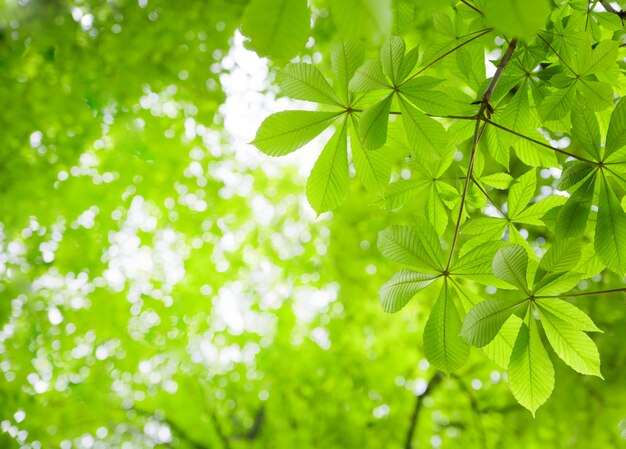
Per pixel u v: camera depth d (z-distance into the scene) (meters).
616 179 1.31
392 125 1.40
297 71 1.21
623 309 4.64
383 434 6.24
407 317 6.20
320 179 1.28
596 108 1.48
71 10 4.45
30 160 4.99
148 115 5.29
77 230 5.66
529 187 1.58
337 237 6.31
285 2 0.55
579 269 1.49
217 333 7.02
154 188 5.76
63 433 6.09
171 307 6.52
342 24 0.49
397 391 6.37
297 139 1.23
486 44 1.57
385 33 0.49
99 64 4.68
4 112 4.63
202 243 6.47
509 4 0.46
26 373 5.48
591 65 1.46
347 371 6.61
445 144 1.21
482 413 5.76
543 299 1.26
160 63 4.84
